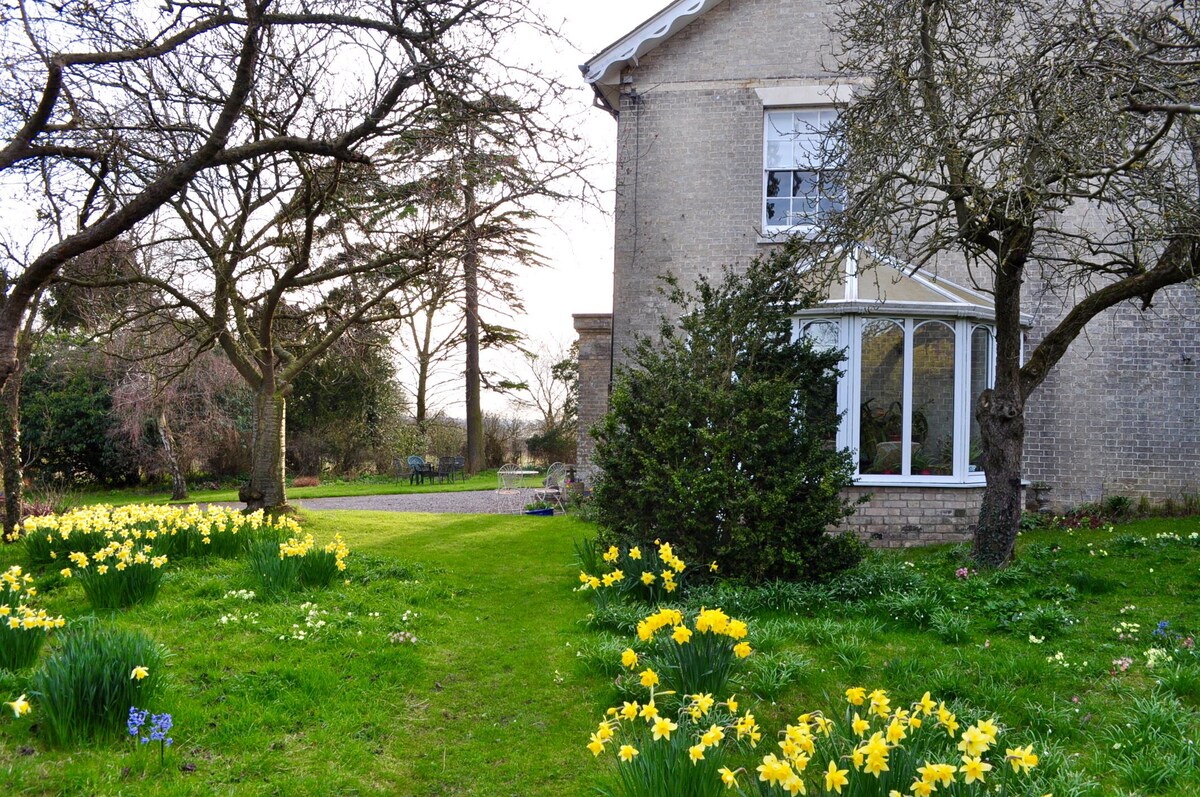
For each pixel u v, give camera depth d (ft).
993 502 28.53
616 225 46.03
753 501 24.53
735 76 45.39
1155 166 25.35
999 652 19.08
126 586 22.63
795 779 9.52
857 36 30.01
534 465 107.86
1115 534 34.53
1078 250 30.40
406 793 13.61
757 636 19.66
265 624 21.21
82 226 26.94
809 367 28.71
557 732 15.97
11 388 33.81
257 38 22.52
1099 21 27.35
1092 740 14.76
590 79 46.03
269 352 43.57
